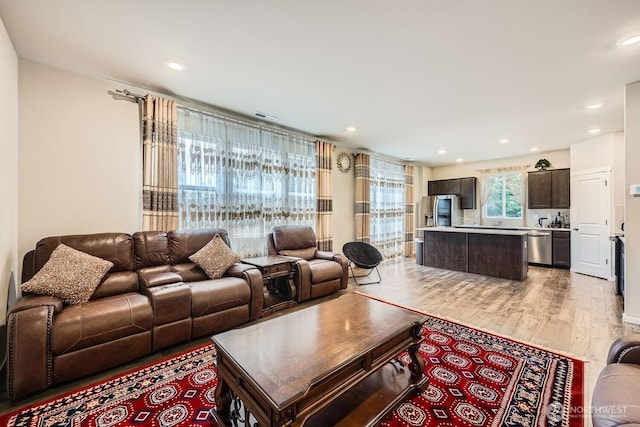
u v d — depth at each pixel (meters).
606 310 3.29
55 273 2.14
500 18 1.93
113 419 1.60
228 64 2.58
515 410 1.66
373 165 6.36
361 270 5.55
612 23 1.97
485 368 2.09
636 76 2.77
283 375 1.30
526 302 3.60
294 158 4.65
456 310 3.31
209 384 1.93
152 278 2.52
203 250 3.11
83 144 2.81
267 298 3.22
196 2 1.80
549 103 3.47
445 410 1.67
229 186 3.83
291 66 2.62
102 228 2.92
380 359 1.64
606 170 4.85
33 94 2.55
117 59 2.50
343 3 1.81
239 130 3.96
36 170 2.57
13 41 2.22
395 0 1.78
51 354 1.82
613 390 1.13
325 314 2.05
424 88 3.07
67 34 2.14
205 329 2.59
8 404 1.72
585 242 5.23
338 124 4.33
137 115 3.14
